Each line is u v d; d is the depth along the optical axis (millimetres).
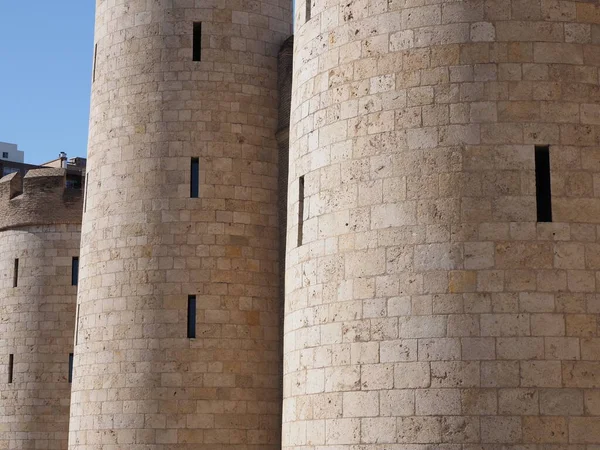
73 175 57656
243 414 33656
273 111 36031
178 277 34188
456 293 22219
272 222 35344
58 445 48719
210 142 34969
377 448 22500
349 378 23234
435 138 22969
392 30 23844
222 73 35438
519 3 23047
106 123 36094
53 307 49844
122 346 34281
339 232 24000
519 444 21422
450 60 23109
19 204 51000
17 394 49500
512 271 22094
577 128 22703
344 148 24250
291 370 25312
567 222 22312
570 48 22969
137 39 35844
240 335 34125
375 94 23859
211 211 34562
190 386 33531
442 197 22688
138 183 35000
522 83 22797
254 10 36250
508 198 22391
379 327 22922
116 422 33875
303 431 24391
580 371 21703
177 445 33156
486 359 21828
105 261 35219
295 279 25453
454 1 23281
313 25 25766
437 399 21984
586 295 22047
